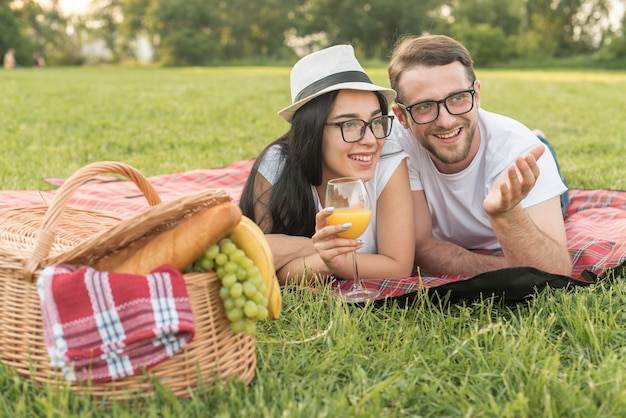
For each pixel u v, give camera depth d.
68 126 8.30
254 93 13.94
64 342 1.68
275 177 2.74
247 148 6.65
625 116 9.43
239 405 1.70
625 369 1.85
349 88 2.46
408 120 2.66
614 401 1.68
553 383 1.76
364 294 2.46
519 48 50.47
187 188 4.29
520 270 2.30
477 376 1.83
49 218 1.77
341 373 1.94
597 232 3.12
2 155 5.84
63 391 1.72
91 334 1.67
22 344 1.78
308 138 2.53
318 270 2.63
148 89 15.14
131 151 6.50
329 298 2.34
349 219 2.29
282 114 2.62
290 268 2.66
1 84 16.53
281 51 57.59
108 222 2.40
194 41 55.81
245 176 4.55
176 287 1.68
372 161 2.55
